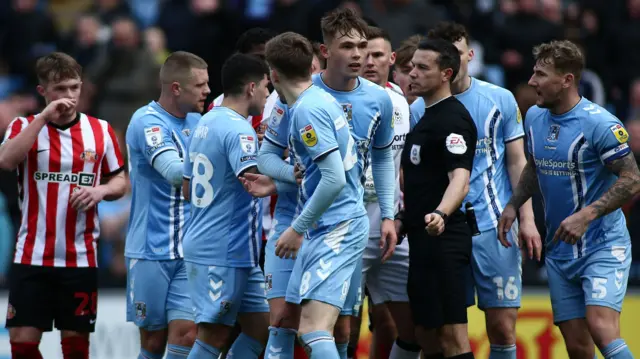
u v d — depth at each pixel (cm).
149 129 2542
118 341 3347
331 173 2139
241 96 2394
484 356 3312
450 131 2319
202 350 2403
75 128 2612
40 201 2577
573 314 2467
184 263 2517
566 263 2459
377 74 2625
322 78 2356
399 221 2458
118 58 4366
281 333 2325
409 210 2411
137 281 2586
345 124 2216
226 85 2402
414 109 2650
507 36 4484
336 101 2228
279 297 2327
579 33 4581
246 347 2508
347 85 2330
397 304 2709
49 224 2577
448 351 2380
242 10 4741
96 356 3328
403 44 2878
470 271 2608
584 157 2400
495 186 2586
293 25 4494
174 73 2550
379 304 2773
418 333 2503
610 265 2403
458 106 2356
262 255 2720
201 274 2383
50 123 2591
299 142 2208
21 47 4978
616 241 2420
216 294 2375
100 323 3347
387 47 2639
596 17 4703
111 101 4316
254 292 2492
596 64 4594
